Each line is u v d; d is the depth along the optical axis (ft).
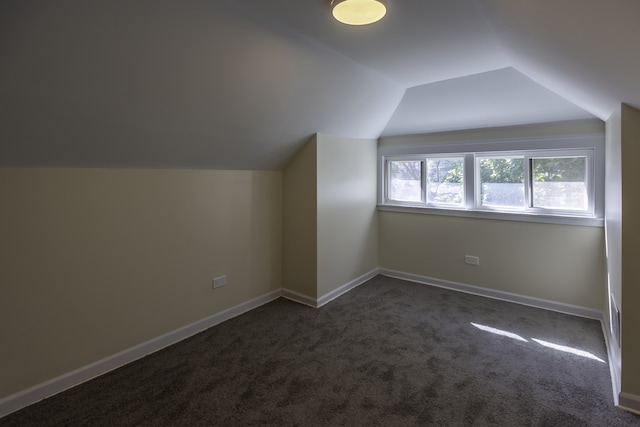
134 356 7.88
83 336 7.07
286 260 11.71
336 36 7.24
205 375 7.22
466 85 10.15
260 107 8.16
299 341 8.66
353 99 10.09
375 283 13.10
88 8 4.61
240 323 9.75
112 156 7.09
